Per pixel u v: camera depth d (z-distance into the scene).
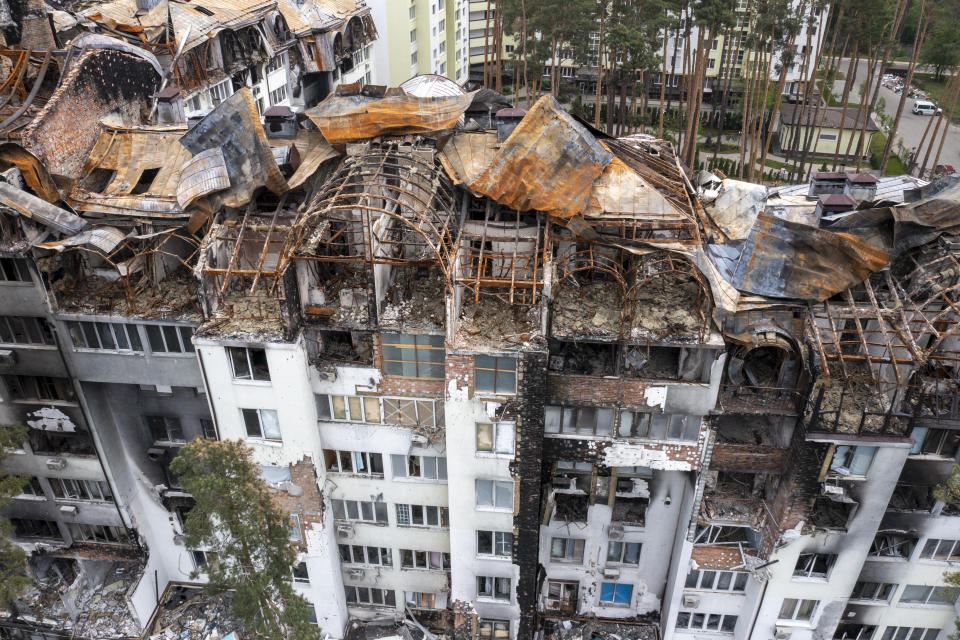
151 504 32.34
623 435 26.75
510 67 103.50
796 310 24.75
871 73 71.25
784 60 70.25
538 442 25.47
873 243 26.59
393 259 23.95
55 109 27.03
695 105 68.44
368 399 26.94
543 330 23.77
